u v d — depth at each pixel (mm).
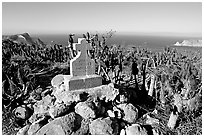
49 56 28922
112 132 12633
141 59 23578
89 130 12742
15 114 14172
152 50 27203
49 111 13422
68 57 27484
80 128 12734
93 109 13180
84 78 14688
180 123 13836
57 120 12648
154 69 20547
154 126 13570
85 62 15070
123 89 15820
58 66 25281
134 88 17828
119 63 20172
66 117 12781
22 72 18391
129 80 19984
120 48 23641
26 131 13008
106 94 14562
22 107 14438
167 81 17094
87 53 15156
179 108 14562
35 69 23594
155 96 16391
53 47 30031
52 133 12297
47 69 23938
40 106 14219
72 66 14750
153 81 16859
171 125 13547
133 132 12570
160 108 15383
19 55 27125
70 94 13992
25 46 29188
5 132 13328
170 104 15391
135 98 16141
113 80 18531
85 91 14398
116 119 13555
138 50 26484
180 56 24750
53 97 14570
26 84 17047
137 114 14094
